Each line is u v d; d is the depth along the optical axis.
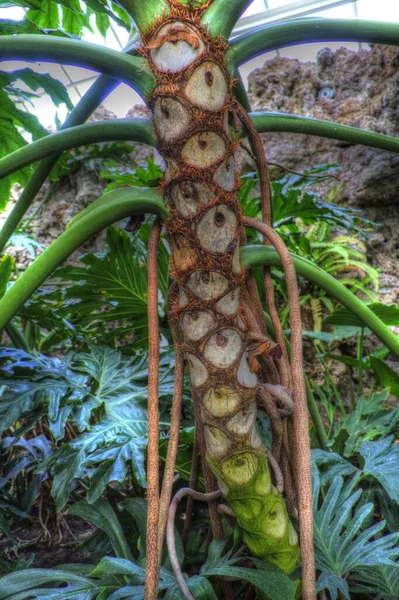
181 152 0.67
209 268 0.69
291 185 1.60
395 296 2.09
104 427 1.03
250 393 0.73
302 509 0.64
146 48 0.66
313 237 2.14
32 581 0.85
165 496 0.73
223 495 0.80
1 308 0.78
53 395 1.08
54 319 1.42
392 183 2.07
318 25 0.76
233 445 0.74
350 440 1.45
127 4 0.68
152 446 0.69
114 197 0.80
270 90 2.37
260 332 0.76
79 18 1.55
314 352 2.12
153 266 0.76
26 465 1.40
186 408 1.27
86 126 0.78
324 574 0.86
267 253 0.81
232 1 0.67
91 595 0.83
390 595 0.91
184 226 0.69
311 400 1.22
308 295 2.06
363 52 2.22
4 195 1.53
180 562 0.94
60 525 1.80
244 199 1.57
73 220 0.83
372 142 0.95
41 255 0.80
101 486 0.92
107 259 1.41
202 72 0.65
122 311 1.56
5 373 1.15
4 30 1.06
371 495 1.18
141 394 1.14
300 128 0.90
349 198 2.15
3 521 1.22
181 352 0.78
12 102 1.27
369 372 2.09
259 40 0.74
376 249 2.13
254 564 0.85
